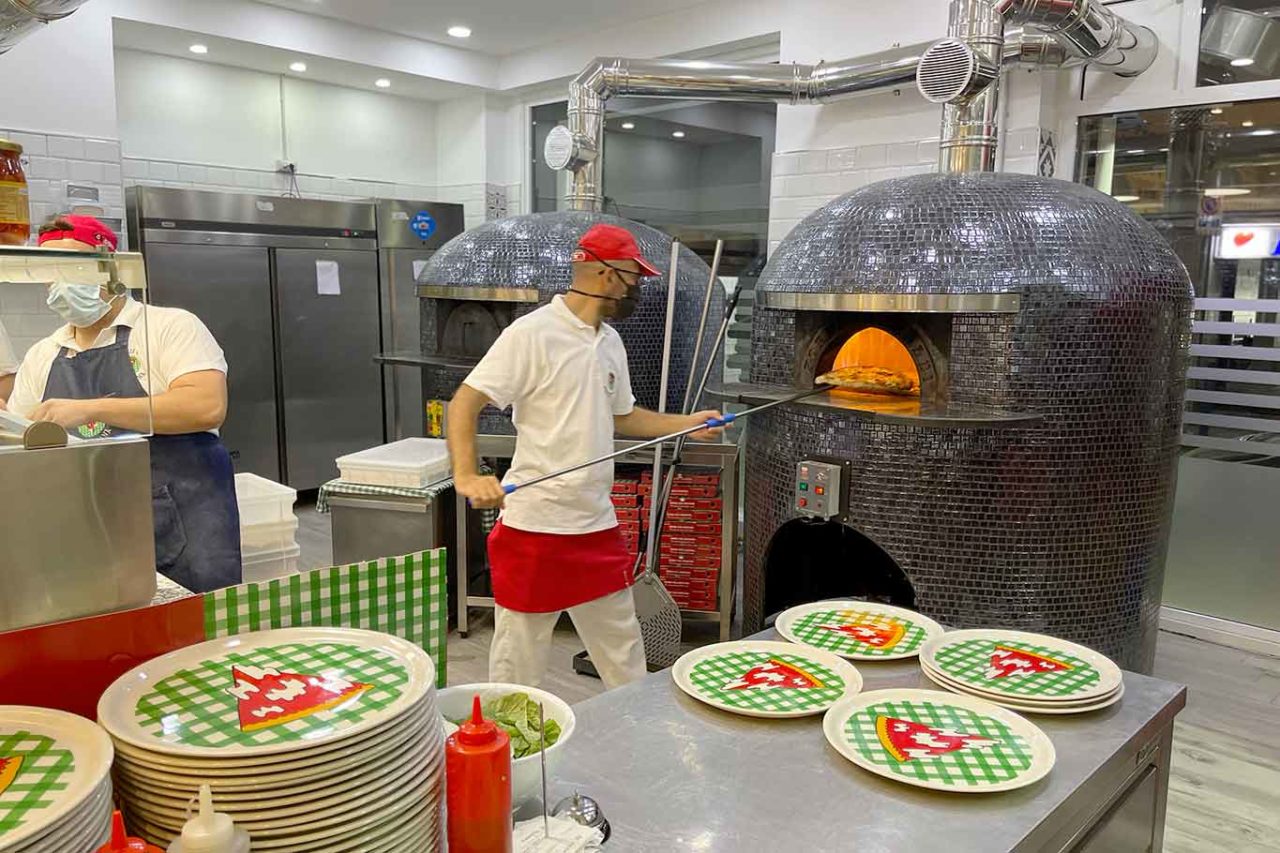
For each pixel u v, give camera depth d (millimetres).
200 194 4867
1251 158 3348
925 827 1045
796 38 4289
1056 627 2633
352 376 5621
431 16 4984
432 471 3486
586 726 1275
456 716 1184
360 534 3480
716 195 5043
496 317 3768
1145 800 1393
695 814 1074
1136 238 2633
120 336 1649
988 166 2945
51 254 1104
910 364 3029
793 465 2838
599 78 3973
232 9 4691
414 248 5762
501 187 6234
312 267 5344
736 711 1294
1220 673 3268
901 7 3898
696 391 3645
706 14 4699
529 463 2234
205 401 2174
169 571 2250
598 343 2262
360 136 5977
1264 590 3488
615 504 3494
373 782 802
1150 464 2650
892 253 2611
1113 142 3680
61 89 4223
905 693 1336
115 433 1118
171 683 903
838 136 4168
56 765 763
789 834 1036
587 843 976
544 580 2244
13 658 874
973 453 2545
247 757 751
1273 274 3346
